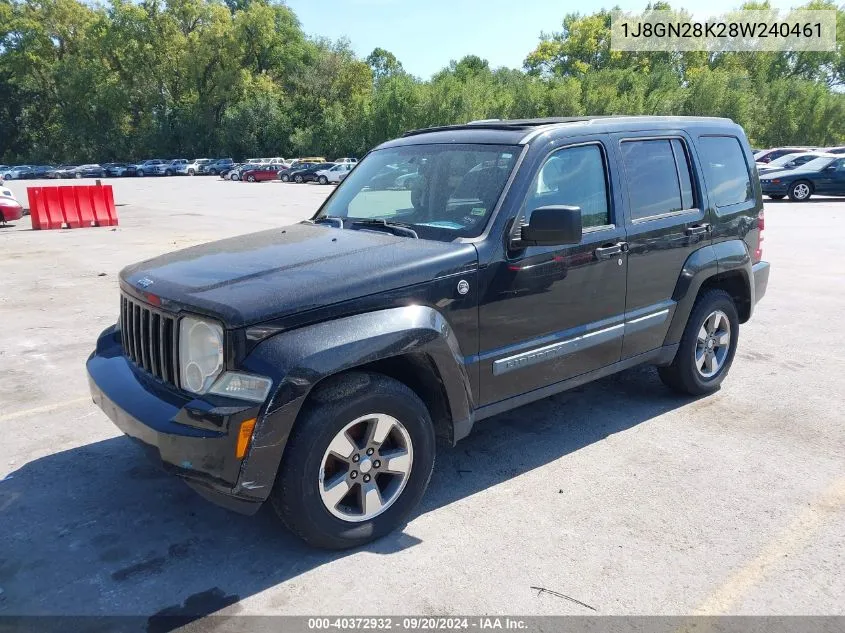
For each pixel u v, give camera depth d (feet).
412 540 10.78
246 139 215.51
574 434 14.89
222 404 9.19
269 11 223.71
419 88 184.14
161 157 228.43
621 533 10.92
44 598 9.39
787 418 15.65
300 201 82.74
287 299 9.67
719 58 238.27
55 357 20.45
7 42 237.66
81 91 228.63
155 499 12.10
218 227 53.01
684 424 15.37
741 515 11.44
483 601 9.28
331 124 203.51
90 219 53.78
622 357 14.47
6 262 36.83
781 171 72.69
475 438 14.74
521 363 12.37
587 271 13.14
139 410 9.84
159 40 224.53
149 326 10.59
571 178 13.14
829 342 21.81
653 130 15.01
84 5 241.76
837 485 12.44
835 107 191.11
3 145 253.44
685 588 9.53
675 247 15.03
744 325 23.98
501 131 13.35
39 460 13.64
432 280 10.89
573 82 182.29
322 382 9.93
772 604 9.18
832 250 39.04
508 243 11.84
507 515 11.51
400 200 13.50
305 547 10.62
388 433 10.60
